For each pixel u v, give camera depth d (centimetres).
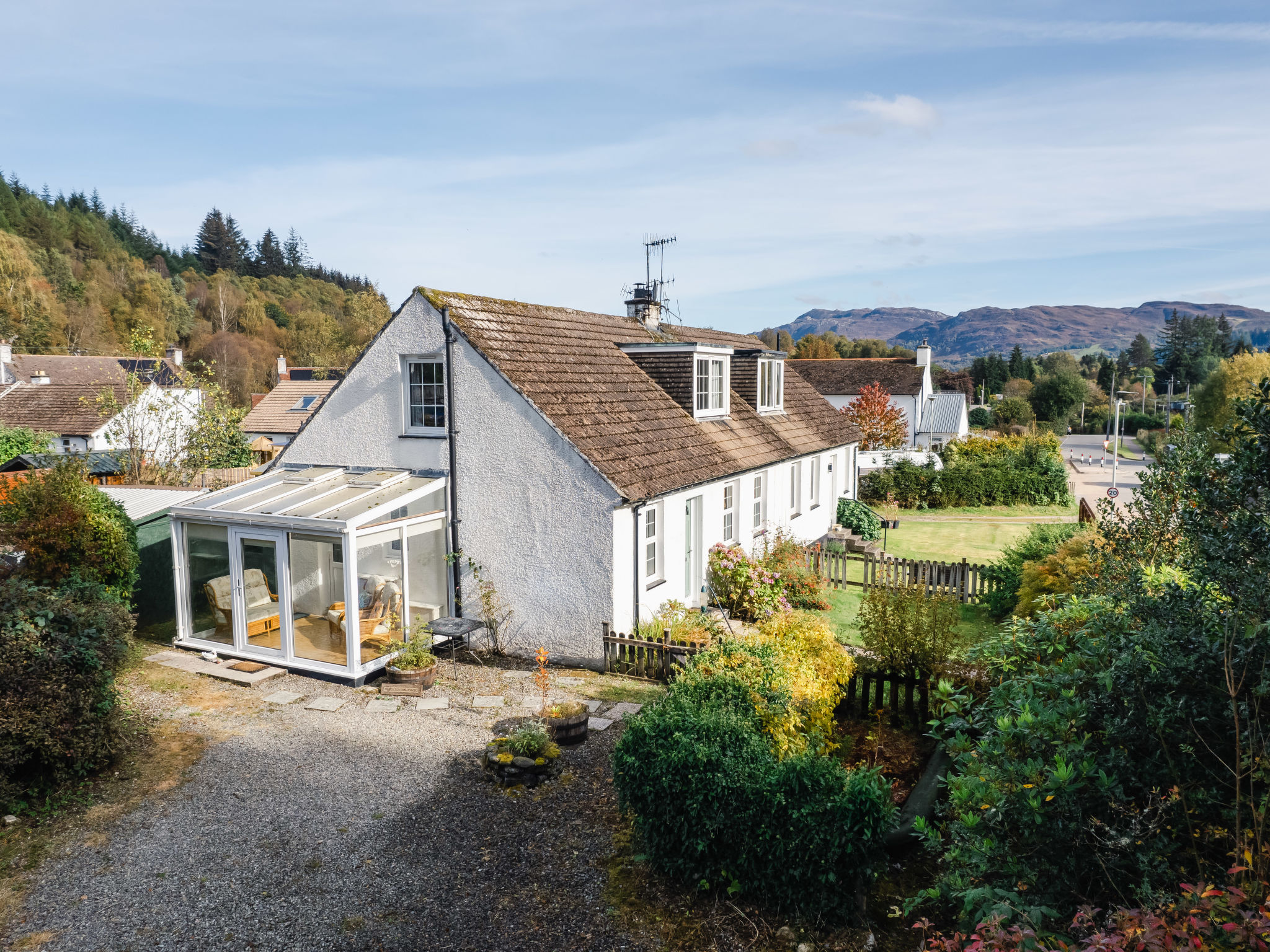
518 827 788
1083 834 515
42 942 618
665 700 798
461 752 961
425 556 1355
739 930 620
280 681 1213
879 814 613
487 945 618
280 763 927
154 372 2889
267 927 640
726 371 1878
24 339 7806
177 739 988
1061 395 9075
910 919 621
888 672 1032
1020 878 529
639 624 1346
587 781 878
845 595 1903
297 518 1218
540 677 1195
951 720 710
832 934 611
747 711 787
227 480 2625
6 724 775
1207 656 495
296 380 6681
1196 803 496
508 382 1320
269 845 756
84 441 3759
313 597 1277
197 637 1358
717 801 647
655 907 654
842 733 992
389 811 820
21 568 1140
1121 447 7369
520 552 1344
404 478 1403
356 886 693
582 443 1291
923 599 1066
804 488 2258
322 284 16100
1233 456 519
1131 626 625
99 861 727
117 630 938
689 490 1510
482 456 1364
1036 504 3597
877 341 15112
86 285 9419
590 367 1584
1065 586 1230
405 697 1148
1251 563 491
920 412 6019
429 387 1437
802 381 2811
